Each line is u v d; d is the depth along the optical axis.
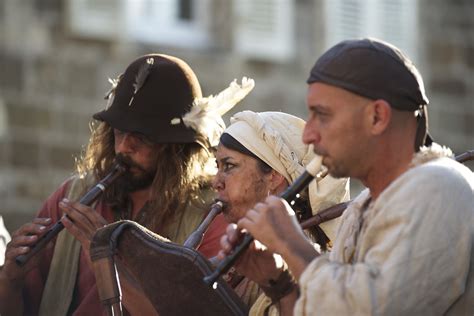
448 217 6.80
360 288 6.67
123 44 24.88
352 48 7.06
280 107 26.38
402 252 6.71
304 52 26.77
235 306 7.96
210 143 10.38
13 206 23.69
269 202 7.11
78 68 24.41
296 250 6.97
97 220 9.72
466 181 6.97
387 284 6.66
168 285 8.02
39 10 24.22
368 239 6.96
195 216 10.13
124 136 10.16
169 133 10.16
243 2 26.25
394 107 7.04
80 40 24.50
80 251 10.26
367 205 7.38
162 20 25.64
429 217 6.79
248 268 7.65
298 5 26.80
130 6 25.09
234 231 7.50
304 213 9.26
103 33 24.70
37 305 10.30
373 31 27.59
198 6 26.03
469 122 27.91
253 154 8.98
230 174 9.05
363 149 7.04
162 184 10.19
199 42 25.94
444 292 6.77
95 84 24.53
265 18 26.47
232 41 26.11
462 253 6.81
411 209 6.81
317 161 7.15
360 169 7.10
